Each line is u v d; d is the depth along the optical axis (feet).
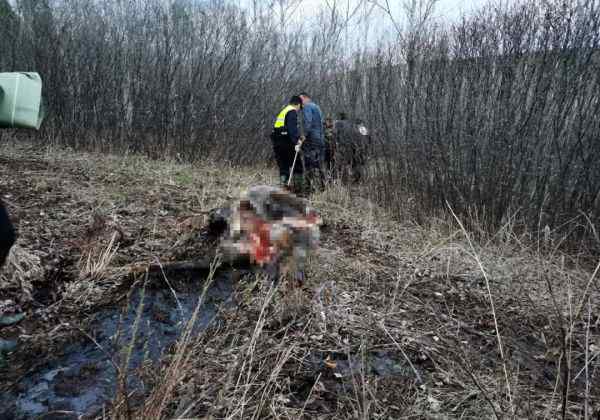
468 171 14.71
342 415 6.27
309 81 26.63
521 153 13.66
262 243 9.93
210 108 25.61
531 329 9.00
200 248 11.17
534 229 13.61
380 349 7.91
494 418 6.22
